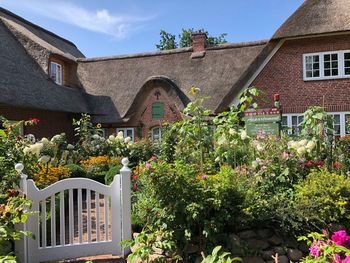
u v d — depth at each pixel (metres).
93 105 19.70
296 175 5.59
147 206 4.79
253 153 6.40
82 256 4.84
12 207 3.91
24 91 14.59
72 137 18.39
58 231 5.89
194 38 20.53
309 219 4.63
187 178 4.55
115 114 18.94
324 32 14.79
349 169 6.45
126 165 5.02
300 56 15.71
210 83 18.22
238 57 19.11
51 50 18.17
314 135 6.75
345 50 15.06
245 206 4.70
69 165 9.41
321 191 4.90
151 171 4.54
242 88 15.55
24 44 18.48
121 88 20.27
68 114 18.14
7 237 3.74
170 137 8.89
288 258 4.59
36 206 4.66
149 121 18.52
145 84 18.48
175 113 17.94
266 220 4.71
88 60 22.83
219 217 4.54
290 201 4.95
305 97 15.56
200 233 4.58
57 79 19.33
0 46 16.25
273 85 15.98
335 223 4.79
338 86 15.16
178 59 20.53
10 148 6.21
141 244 4.33
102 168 10.25
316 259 2.41
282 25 15.59
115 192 4.97
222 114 7.14
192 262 4.48
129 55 22.00
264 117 9.02
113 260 4.72
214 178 4.86
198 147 7.32
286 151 5.94
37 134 15.41
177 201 4.44
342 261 2.31
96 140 12.52
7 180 4.82
